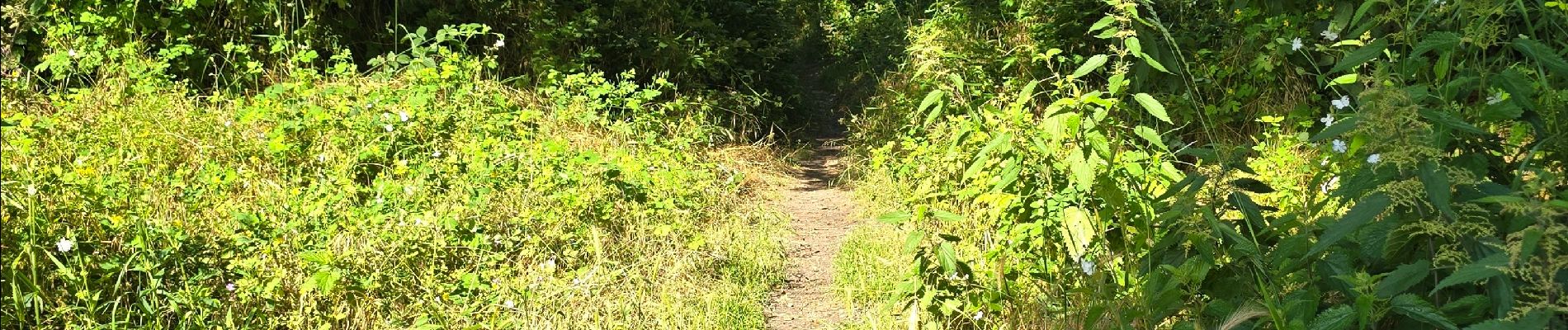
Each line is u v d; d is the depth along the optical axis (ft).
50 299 12.41
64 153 18.33
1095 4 27.04
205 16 26.04
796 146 36.14
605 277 15.74
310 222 16.24
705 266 17.71
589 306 14.88
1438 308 7.59
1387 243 7.62
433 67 26.40
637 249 17.75
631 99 28.58
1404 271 7.31
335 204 17.28
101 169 17.57
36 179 14.64
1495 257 6.64
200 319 12.78
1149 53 23.63
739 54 37.70
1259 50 25.25
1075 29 27.20
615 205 19.63
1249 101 25.53
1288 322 7.79
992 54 29.01
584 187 19.79
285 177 19.01
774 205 25.52
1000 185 11.16
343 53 26.55
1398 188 7.14
